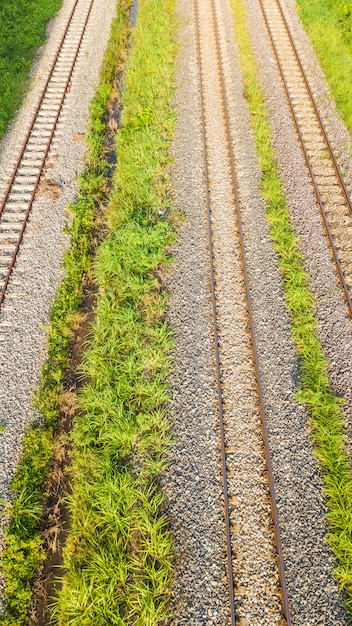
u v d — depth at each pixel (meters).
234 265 10.28
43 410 8.48
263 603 6.47
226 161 12.51
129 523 7.27
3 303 9.77
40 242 10.86
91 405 8.55
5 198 11.56
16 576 6.90
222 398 8.37
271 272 10.15
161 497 7.38
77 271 10.55
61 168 12.54
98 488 7.55
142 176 12.23
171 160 12.64
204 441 7.91
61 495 7.84
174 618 6.43
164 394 8.47
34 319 9.60
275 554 6.84
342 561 6.75
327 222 10.93
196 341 9.13
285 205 11.44
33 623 6.74
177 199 11.71
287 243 10.60
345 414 8.21
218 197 11.64
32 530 7.38
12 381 8.72
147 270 10.37
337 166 12.16
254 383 8.53
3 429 8.13
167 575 6.73
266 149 12.63
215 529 7.08
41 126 13.66
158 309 9.65
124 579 6.77
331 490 7.33
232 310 9.54
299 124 13.45
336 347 9.02
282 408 8.23
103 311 9.78
